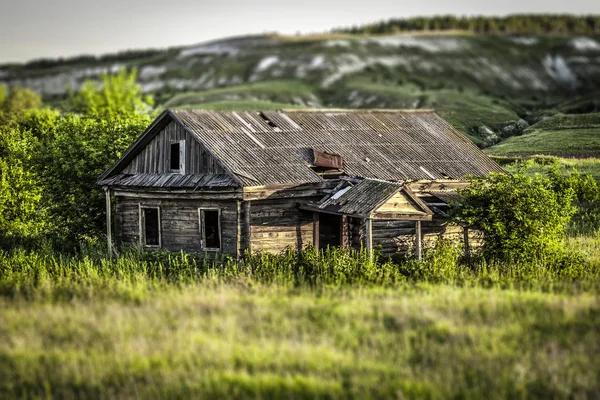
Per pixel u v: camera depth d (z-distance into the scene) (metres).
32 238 35.16
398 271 25.20
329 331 17.31
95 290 22.12
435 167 33.84
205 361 15.51
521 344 16.19
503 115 76.81
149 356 15.83
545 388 14.09
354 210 26.75
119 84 94.94
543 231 27.20
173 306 19.56
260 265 25.75
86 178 37.22
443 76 163.88
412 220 28.78
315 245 29.75
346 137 34.56
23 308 20.02
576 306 18.69
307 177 29.73
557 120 69.75
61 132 39.38
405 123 38.12
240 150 30.20
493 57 186.25
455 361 15.21
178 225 30.69
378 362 15.27
